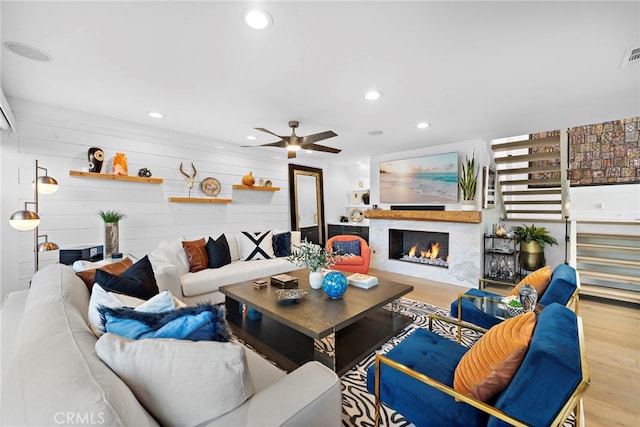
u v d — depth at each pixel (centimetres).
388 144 442
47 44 176
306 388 99
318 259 261
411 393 125
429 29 161
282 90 243
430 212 434
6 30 161
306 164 583
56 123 293
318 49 181
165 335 95
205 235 421
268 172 509
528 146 425
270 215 512
